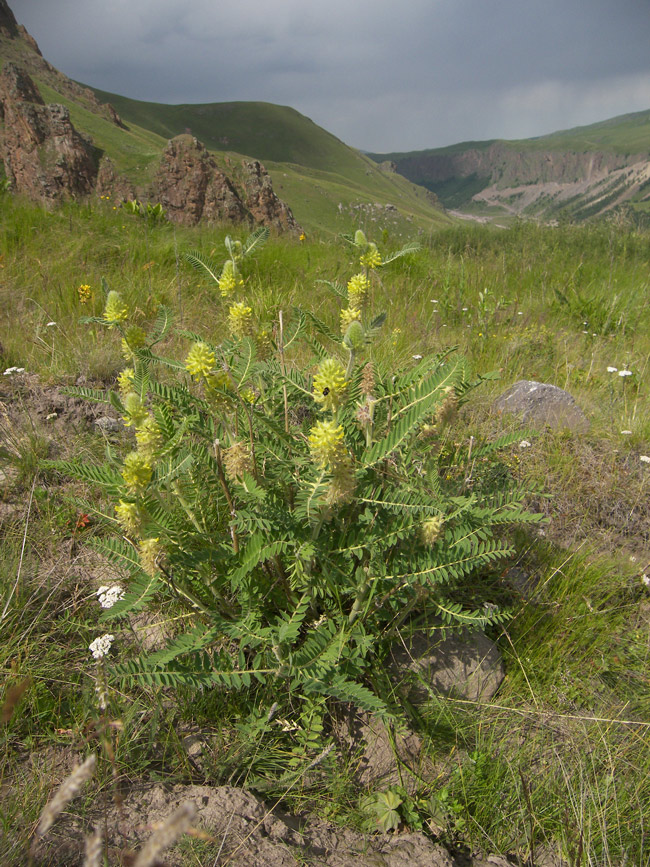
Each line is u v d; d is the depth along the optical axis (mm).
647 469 3959
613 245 11234
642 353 5922
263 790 1925
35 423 3570
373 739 2152
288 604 2270
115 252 7402
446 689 2344
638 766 2150
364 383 2359
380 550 2037
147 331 5012
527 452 3961
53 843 1568
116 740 1874
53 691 2100
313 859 1717
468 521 2174
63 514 2891
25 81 22156
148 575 1917
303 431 2562
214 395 2031
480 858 1900
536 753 2174
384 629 2357
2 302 5602
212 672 1799
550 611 2740
